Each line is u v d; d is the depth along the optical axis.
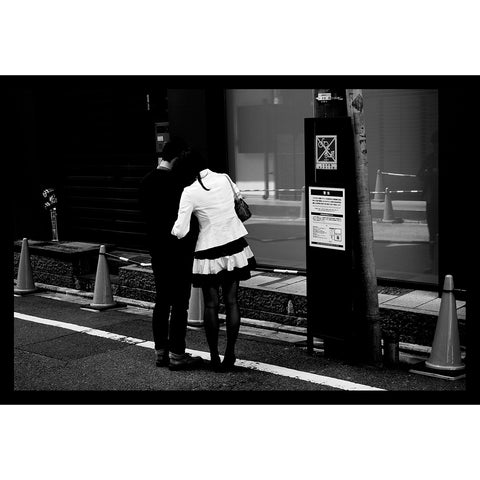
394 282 8.06
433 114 10.97
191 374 6.61
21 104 11.39
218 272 6.50
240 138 13.11
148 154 10.35
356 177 6.50
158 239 6.67
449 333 6.31
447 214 7.35
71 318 8.68
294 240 11.35
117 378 6.59
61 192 11.49
